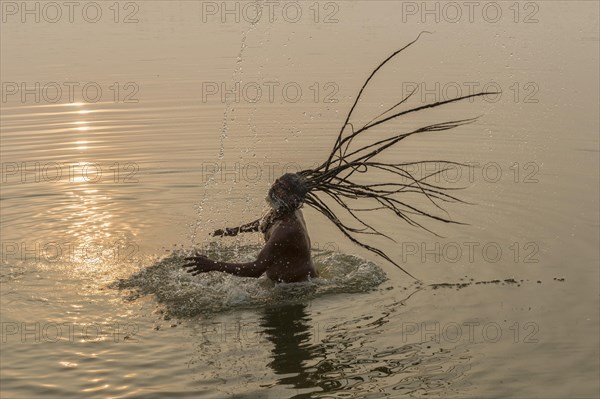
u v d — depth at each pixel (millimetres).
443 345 7176
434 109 15727
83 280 8516
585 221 10148
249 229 9305
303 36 22984
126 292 8234
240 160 12906
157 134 14312
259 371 6711
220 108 15961
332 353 7027
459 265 8930
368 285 8414
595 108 15625
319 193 11594
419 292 8258
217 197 11312
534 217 10336
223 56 20484
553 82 17547
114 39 23250
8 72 19000
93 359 6855
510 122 14812
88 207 10812
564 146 13422
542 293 8188
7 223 10195
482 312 7793
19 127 14766
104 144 13719
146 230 10031
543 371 6738
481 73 18375
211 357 6930
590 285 8359
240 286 8383
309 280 8484
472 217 10398
